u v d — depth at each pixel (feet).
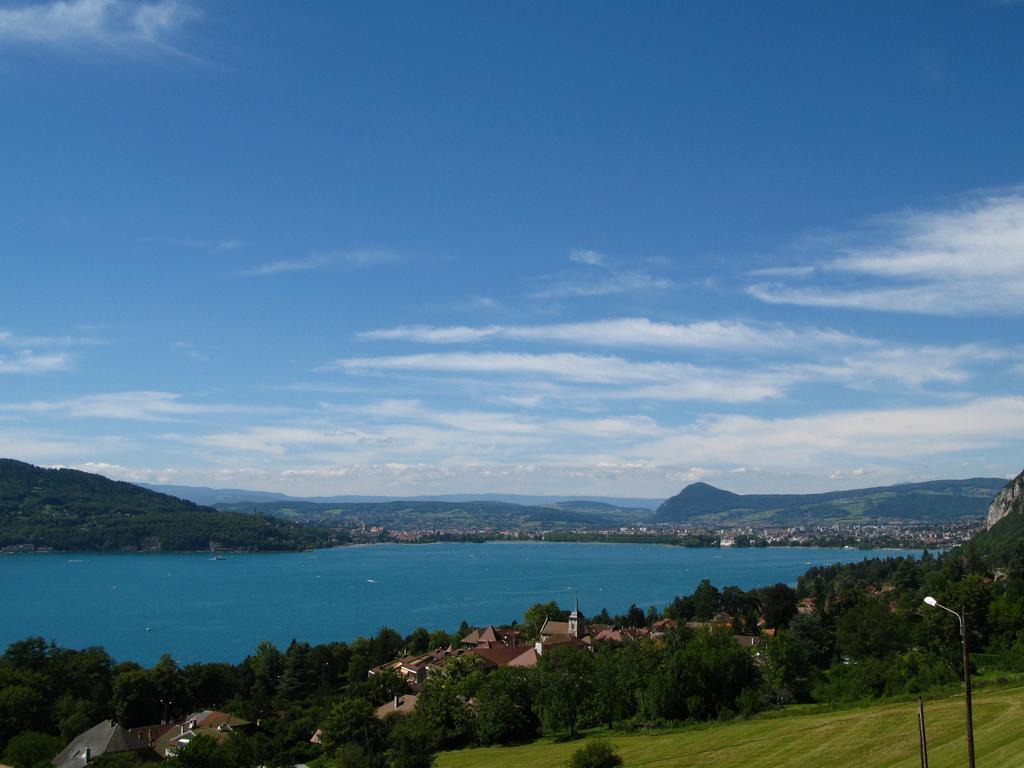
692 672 389.39
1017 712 278.46
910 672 387.75
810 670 412.77
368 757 356.38
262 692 546.26
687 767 279.69
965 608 460.96
